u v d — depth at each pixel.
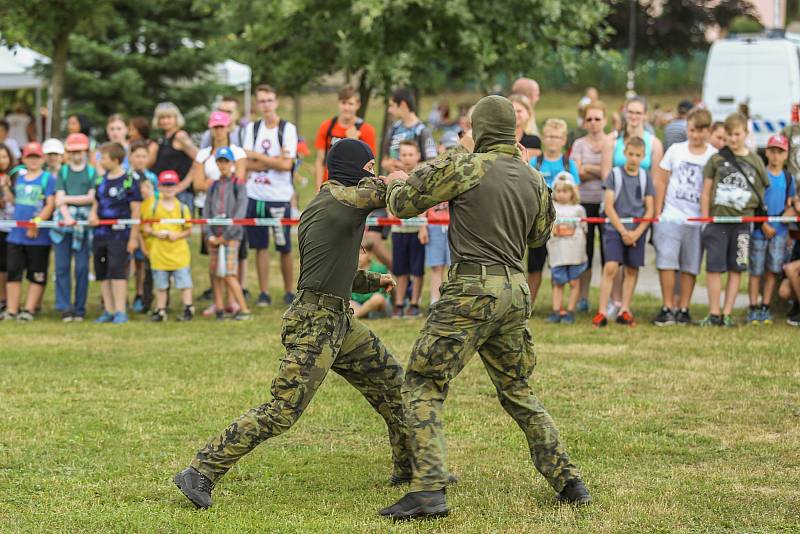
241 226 12.34
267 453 7.07
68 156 12.60
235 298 12.42
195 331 11.61
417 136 12.06
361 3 18.75
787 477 6.52
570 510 5.91
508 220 5.78
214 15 22.42
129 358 10.10
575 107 49.56
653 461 6.86
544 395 8.54
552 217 6.08
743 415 7.91
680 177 11.38
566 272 11.76
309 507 6.05
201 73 22.45
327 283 5.98
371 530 5.61
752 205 11.20
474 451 7.09
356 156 6.02
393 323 11.83
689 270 11.51
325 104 54.91
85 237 12.60
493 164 5.80
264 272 13.47
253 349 10.50
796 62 22.95
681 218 11.35
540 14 19.64
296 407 5.96
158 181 13.10
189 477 5.97
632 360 9.74
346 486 6.44
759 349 10.16
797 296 11.56
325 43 21.14
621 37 49.50
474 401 8.39
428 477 5.76
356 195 5.93
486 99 5.91
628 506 5.96
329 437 7.46
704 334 10.96
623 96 52.22
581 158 12.23
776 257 11.52
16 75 19.75
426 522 5.73
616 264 11.42
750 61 23.05
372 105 52.47
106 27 18.88
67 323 12.30
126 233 12.21
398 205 5.81
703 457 6.95
